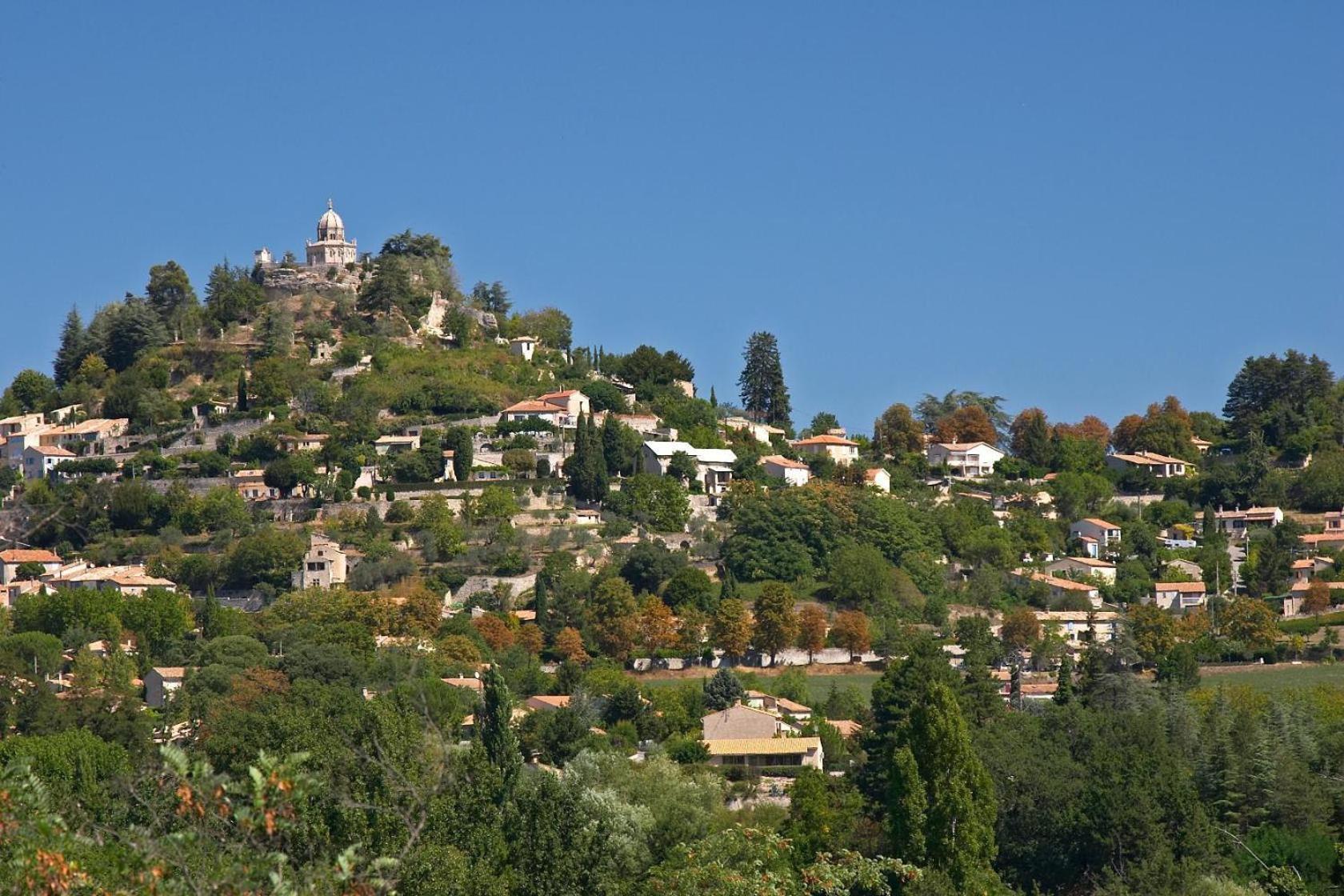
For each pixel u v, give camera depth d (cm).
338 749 11244
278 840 6050
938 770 14725
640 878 11725
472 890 9662
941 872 13425
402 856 5697
